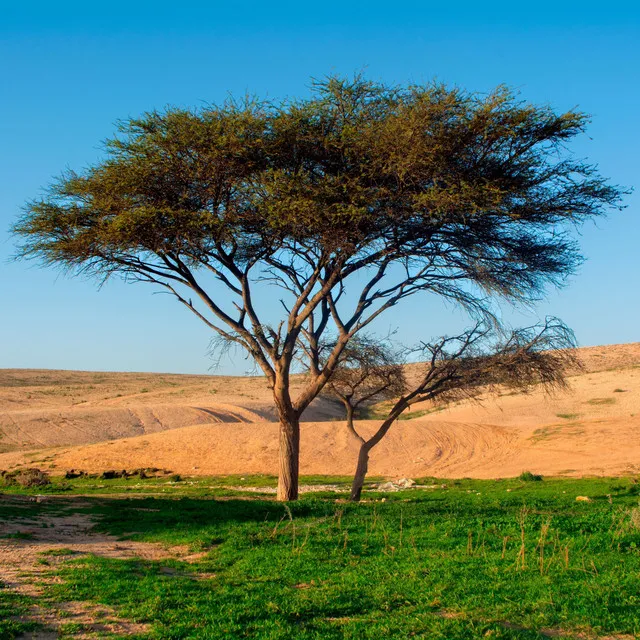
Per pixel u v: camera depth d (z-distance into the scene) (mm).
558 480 29688
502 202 18125
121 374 133875
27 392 91125
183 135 18312
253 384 108000
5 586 9562
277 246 20000
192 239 19172
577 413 52438
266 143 18500
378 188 17750
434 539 12930
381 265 20359
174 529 15109
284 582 10266
